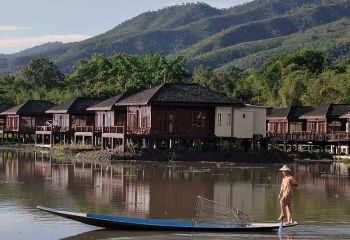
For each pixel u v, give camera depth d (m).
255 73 174.62
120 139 78.06
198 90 74.38
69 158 72.94
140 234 27.72
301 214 33.69
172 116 71.75
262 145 75.31
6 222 30.03
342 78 138.38
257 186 46.62
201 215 33.12
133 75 151.62
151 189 43.47
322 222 31.20
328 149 94.75
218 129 73.12
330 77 142.88
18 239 26.62
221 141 72.69
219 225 28.39
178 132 71.81
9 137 117.62
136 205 36.12
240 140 73.88
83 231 28.20
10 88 167.88
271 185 47.44
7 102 148.00
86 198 38.38
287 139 85.94
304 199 39.78
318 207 36.31
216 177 52.62
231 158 69.94
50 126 95.06
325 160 77.31
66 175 52.03
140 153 69.62
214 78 158.75
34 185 44.50
